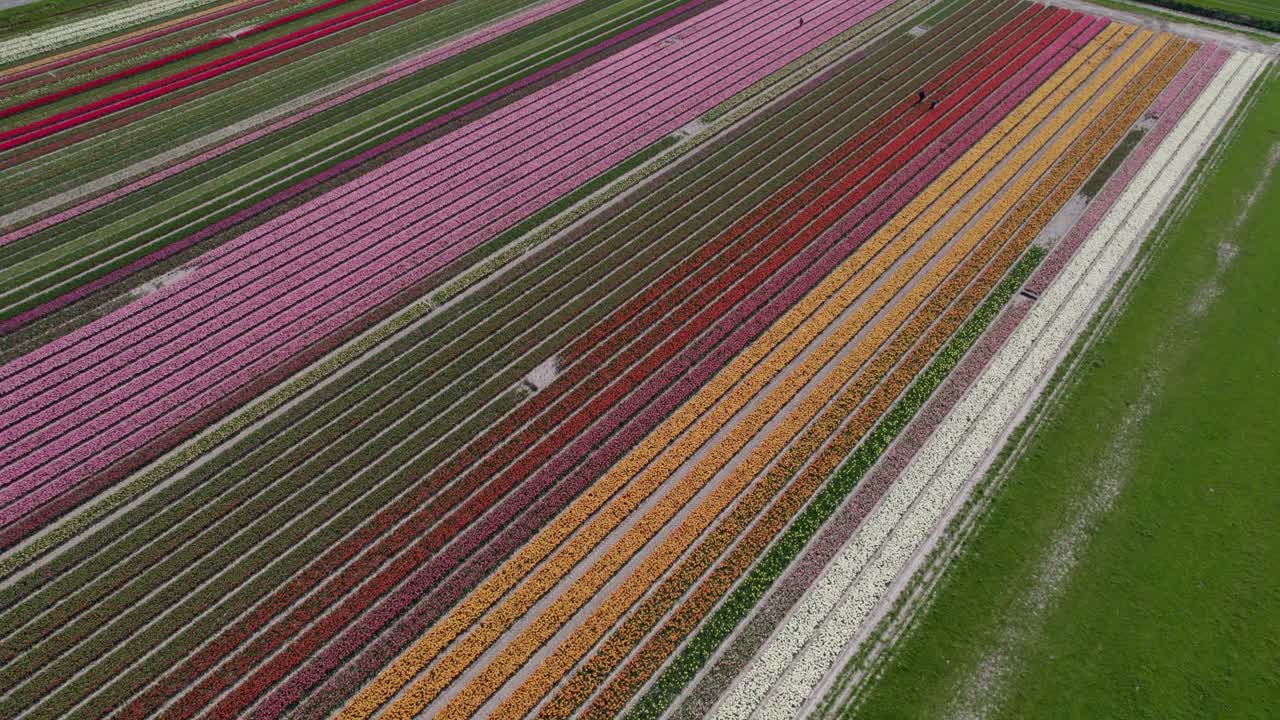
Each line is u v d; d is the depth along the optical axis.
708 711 22.39
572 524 26.36
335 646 23.47
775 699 22.53
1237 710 22.08
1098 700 22.31
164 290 34.09
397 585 24.98
